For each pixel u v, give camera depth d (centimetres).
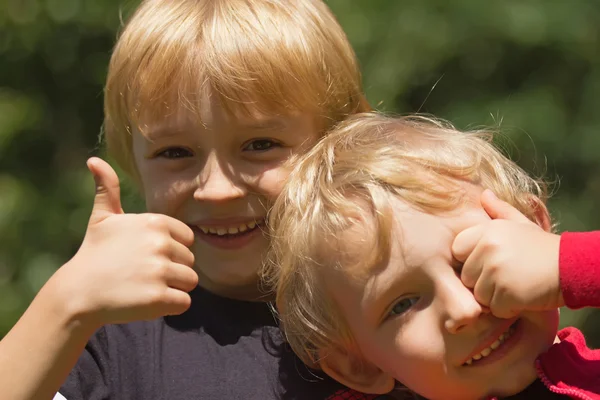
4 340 319
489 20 810
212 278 373
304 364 356
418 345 318
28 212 832
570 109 823
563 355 318
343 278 331
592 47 826
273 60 359
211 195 355
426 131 361
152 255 321
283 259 348
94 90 896
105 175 333
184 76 356
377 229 322
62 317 317
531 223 322
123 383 352
